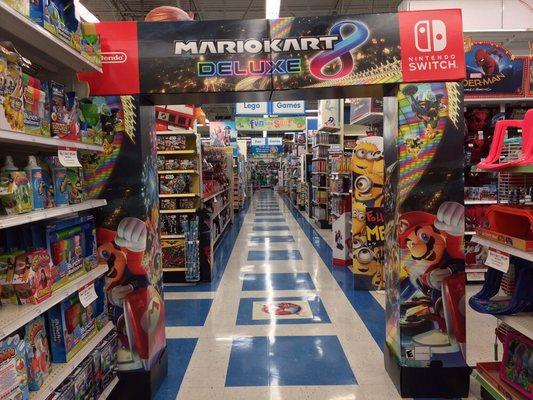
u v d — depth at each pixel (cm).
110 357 271
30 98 189
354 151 553
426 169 289
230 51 287
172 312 483
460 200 290
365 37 285
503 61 531
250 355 366
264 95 306
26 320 173
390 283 316
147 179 299
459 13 286
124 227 291
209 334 415
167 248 611
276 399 296
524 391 234
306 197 1417
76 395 219
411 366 295
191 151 613
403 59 284
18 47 222
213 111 2434
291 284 591
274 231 1084
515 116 561
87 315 250
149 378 294
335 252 696
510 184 305
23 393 173
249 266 705
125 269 292
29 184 189
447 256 292
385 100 320
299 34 286
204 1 1077
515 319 230
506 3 602
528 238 231
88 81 288
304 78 287
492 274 264
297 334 410
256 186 3453
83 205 241
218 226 939
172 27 288
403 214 291
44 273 197
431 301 294
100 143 272
